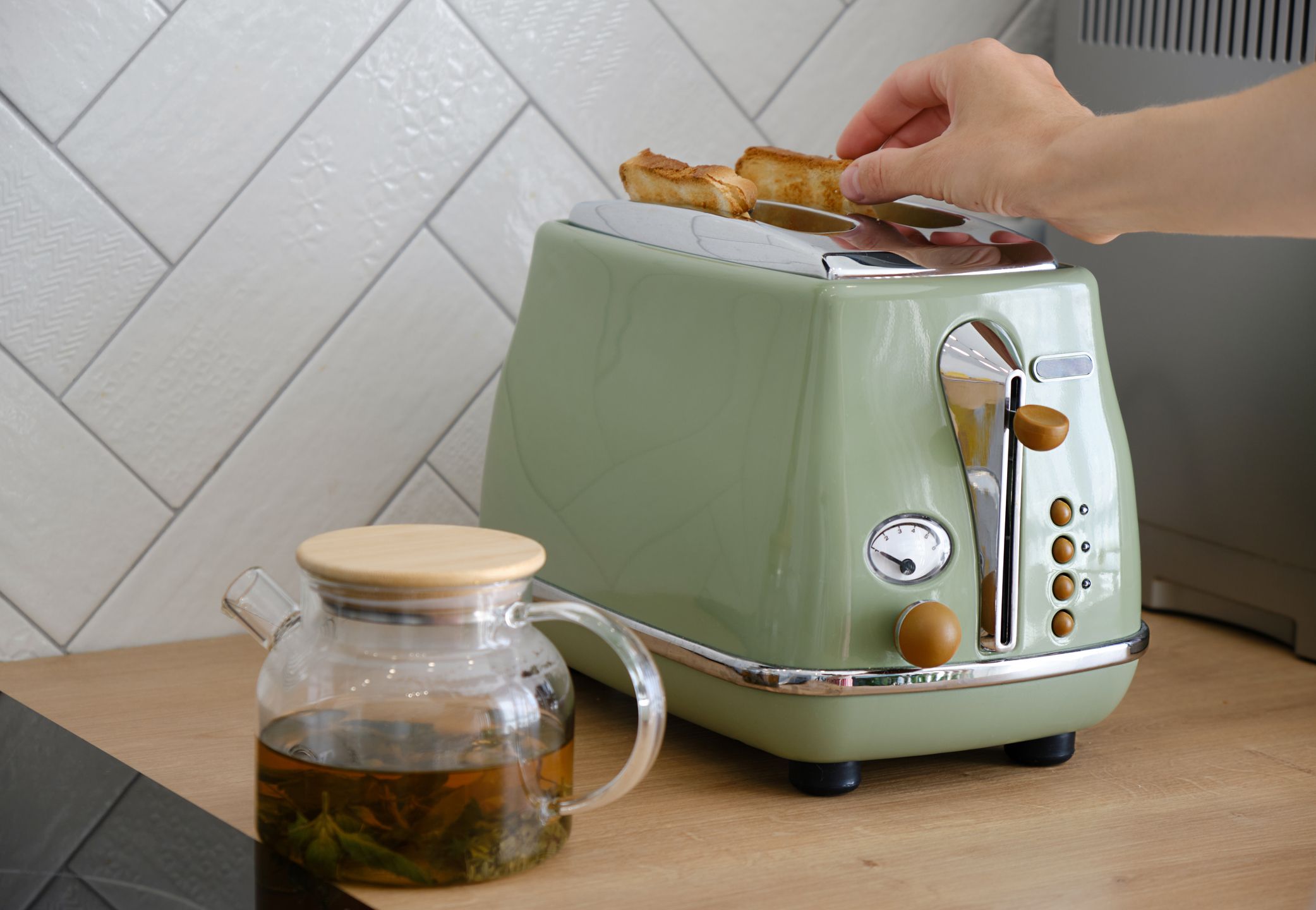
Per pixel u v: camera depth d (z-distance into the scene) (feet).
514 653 1.83
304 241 2.90
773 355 2.08
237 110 2.80
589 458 2.37
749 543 2.09
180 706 2.49
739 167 2.76
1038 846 2.00
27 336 2.69
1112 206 2.02
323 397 2.96
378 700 1.76
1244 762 2.35
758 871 1.90
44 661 2.74
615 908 1.77
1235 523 3.01
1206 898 1.85
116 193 2.72
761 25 3.33
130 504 2.82
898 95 2.58
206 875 1.83
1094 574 2.21
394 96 2.94
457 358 3.09
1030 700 2.17
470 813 1.76
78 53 2.65
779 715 2.08
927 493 2.07
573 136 3.15
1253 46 2.99
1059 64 3.54
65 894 1.79
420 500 3.09
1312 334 2.81
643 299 2.30
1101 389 2.23
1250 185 1.83
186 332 2.82
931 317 2.08
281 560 2.97
